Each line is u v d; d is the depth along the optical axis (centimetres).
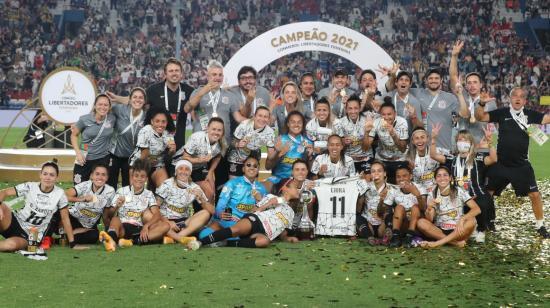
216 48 4253
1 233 852
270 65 3919
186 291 690
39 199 856
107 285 707
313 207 989
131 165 995
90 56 4075
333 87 1140
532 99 3794
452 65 1126
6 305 637
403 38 4291
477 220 959
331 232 980
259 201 946
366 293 694
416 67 3981
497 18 4409
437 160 1012
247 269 782
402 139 1022
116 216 914
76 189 905
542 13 4447
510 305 661
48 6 4472
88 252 854
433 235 919
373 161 1055
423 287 719
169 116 988
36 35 4219
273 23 4509
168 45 4194
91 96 1694
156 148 987
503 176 1016
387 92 1151
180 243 911
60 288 694
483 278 756
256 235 908
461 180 966
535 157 2250
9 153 1530
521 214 1160
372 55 1434
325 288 710
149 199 916
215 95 1062
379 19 4475
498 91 3878
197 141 980
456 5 4444
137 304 646
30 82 3831
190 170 934
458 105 1086
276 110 1124
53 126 1755
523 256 862
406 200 929
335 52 1427
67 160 1531
